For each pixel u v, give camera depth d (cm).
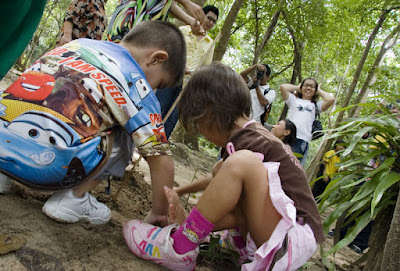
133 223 158
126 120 152
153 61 165
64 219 147
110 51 158
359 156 245
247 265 139
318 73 1559
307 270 236
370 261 225
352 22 1034
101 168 151
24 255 120
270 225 139
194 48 343
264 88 444
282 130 377
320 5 985
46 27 1788
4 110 133
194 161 596
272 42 1154
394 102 234
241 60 1612
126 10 248
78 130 138
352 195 238
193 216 142
